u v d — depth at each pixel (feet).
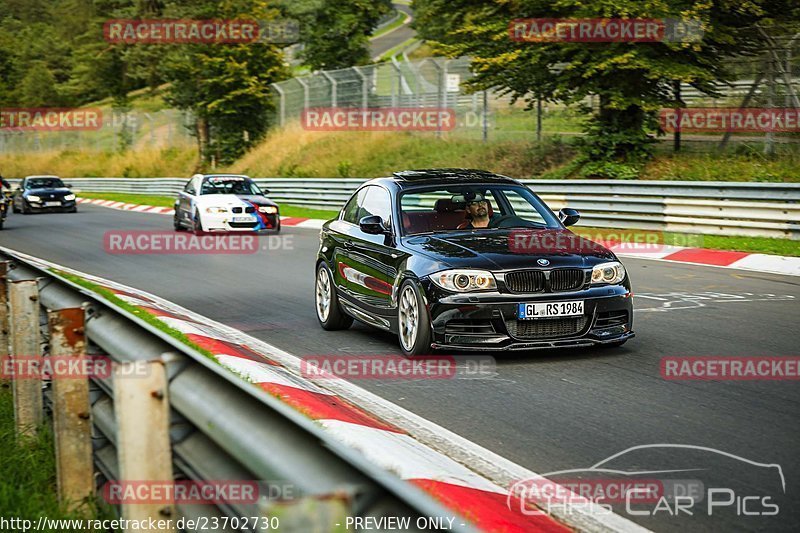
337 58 156.35
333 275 30.66
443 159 97.96
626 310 25.13
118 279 47.47
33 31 322.34
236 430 8.86
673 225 56.85
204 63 142.51
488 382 22.39
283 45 150.10
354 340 28.96
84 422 13.82
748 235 52.24
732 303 33.68
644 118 73.05
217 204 70.79
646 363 24.11
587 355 25.30
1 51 311.06
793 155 65.77
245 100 143.43
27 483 14.71
